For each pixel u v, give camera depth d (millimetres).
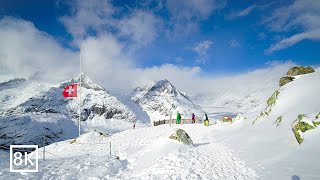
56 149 23125
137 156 15977
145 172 12828
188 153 16266
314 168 11148
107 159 15320
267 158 13953
